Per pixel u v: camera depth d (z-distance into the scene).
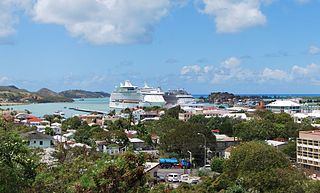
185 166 106.56
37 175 31.11
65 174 35.94
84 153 69.31
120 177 24.91
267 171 59.31
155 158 110.38
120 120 187.75
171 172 97.44
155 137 146.50
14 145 24.78
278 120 185.62
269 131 146.00
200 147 114.31
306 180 59.19
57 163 50.56
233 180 64.69
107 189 24.70
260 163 62.59
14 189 24.11
